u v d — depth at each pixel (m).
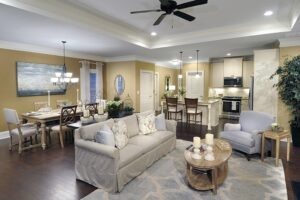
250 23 4.41
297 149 4.18
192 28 4.85
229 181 2.85
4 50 5.05
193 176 2.84
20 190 2.66
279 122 4.91
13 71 5.24
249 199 2.43
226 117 8.11
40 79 5.82
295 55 4.63
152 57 8.08
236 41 5.05
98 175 2.67
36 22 3.56
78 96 6.86
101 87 7.75
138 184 2.76
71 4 3.49
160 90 9.70
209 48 6.05
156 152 3.48
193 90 9.27
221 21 4.32
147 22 4.41
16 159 3.71
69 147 4.42
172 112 6.70
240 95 8.38
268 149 3.72
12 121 4.04
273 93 5.02
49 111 4.98
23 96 5.47
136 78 7.47
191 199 2.43
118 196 2.49
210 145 2.88
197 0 2.63
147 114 4.13
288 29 4.11
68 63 6.61
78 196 2.52
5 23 3.62
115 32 4.64
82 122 4.11
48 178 2.98
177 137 5.17
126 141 3.20
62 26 3.80
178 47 5.84
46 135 4.82
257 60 5.16
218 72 8.62
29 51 5.55
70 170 3.25
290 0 3.30
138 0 3.31
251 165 3.38
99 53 7.06
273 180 2.88
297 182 2.83
